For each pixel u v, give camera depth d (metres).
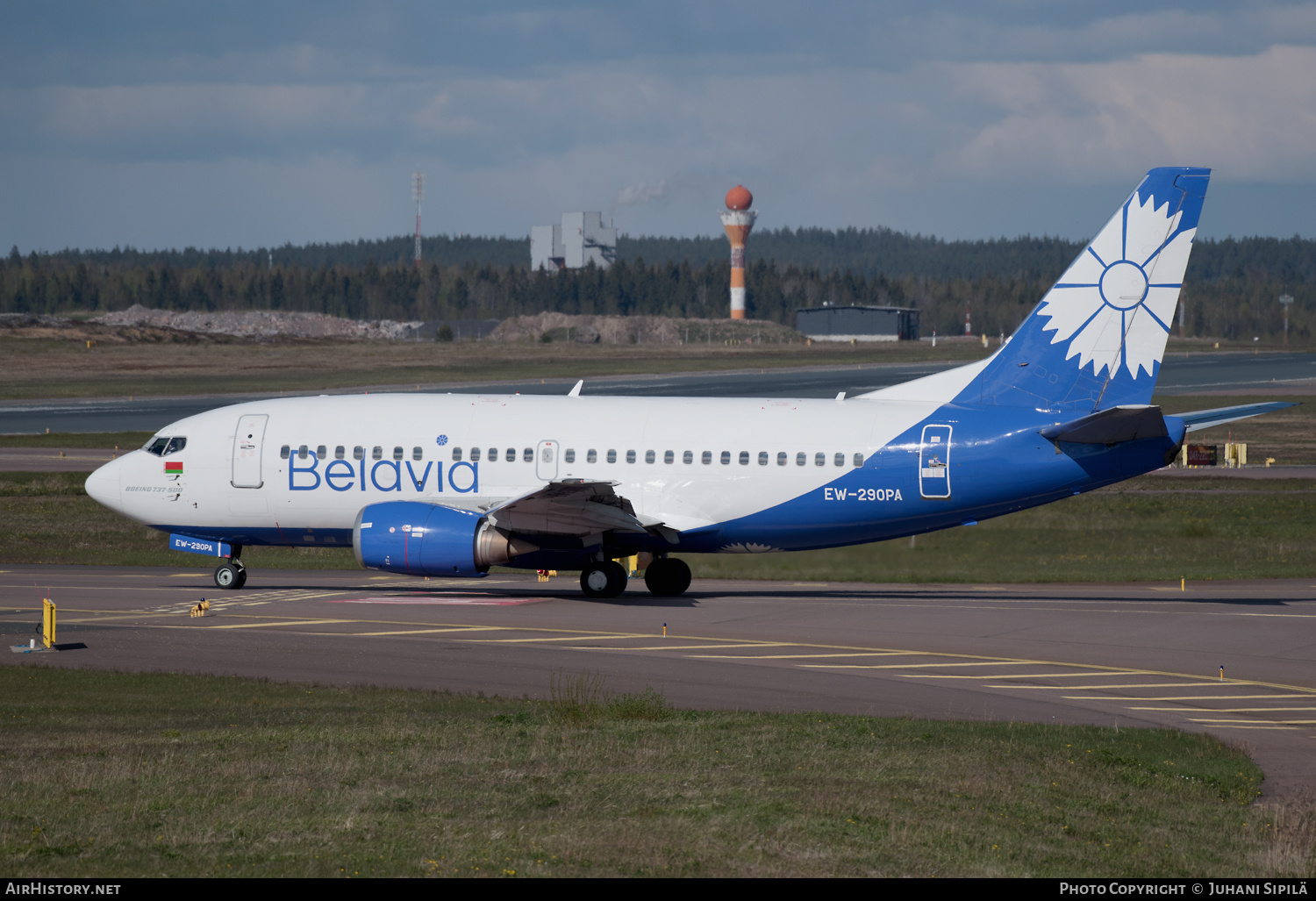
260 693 89.25
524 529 132.50
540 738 71.94
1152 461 131.88
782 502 135.75
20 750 68.56
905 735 74.75
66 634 114.06
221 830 51.75
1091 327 132.12
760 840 51.16
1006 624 123.69
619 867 47.28
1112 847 53.69
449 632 116.75
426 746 69.56
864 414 136.88
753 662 103.00
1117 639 116.00
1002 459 132.75
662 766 64.75
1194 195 128.75
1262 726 83.81
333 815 54.25
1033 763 67.94
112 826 52.31
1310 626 123.69
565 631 117.56
